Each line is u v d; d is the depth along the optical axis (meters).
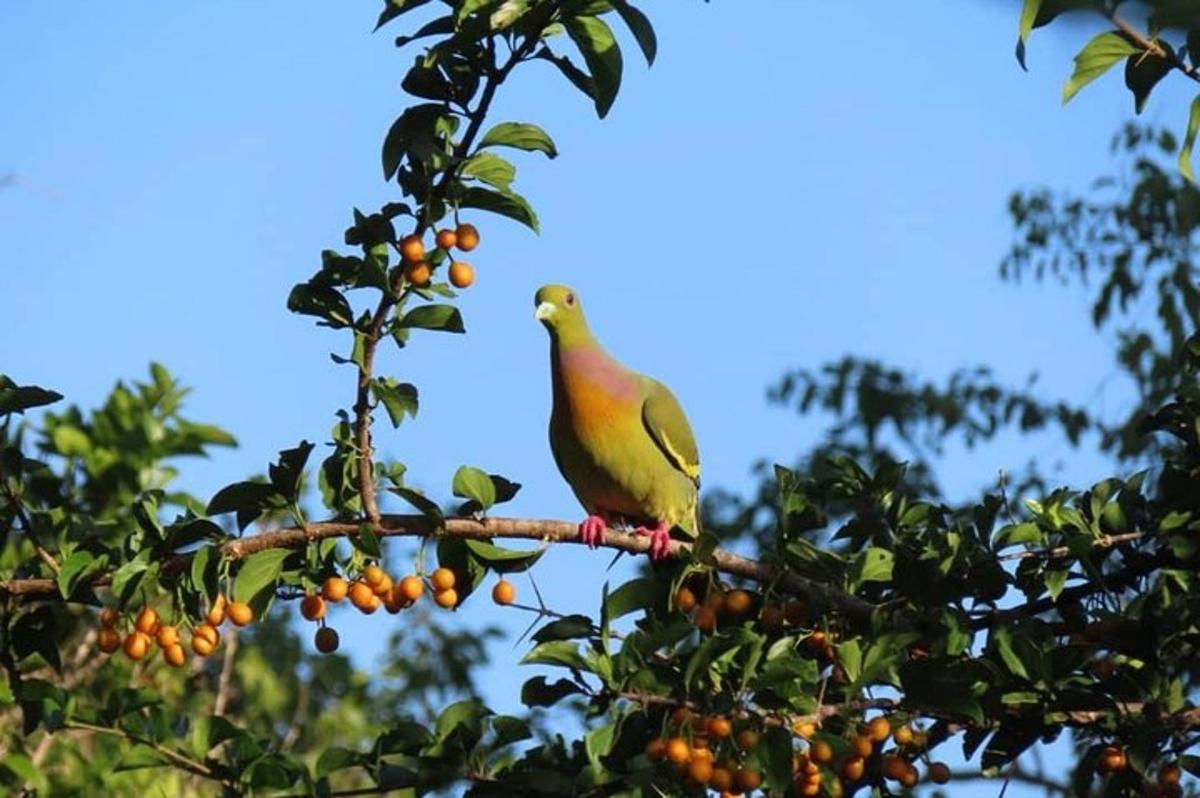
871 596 10.71
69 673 16.38
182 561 9.80
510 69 9.32
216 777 10.20
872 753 9.79
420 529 9.87
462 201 9.48
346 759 10.06
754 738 8.95
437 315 9.48
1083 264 22.47
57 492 11.04
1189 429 10.86
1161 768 9.73
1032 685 9.80
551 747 10.38
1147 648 9.88
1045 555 10.57
